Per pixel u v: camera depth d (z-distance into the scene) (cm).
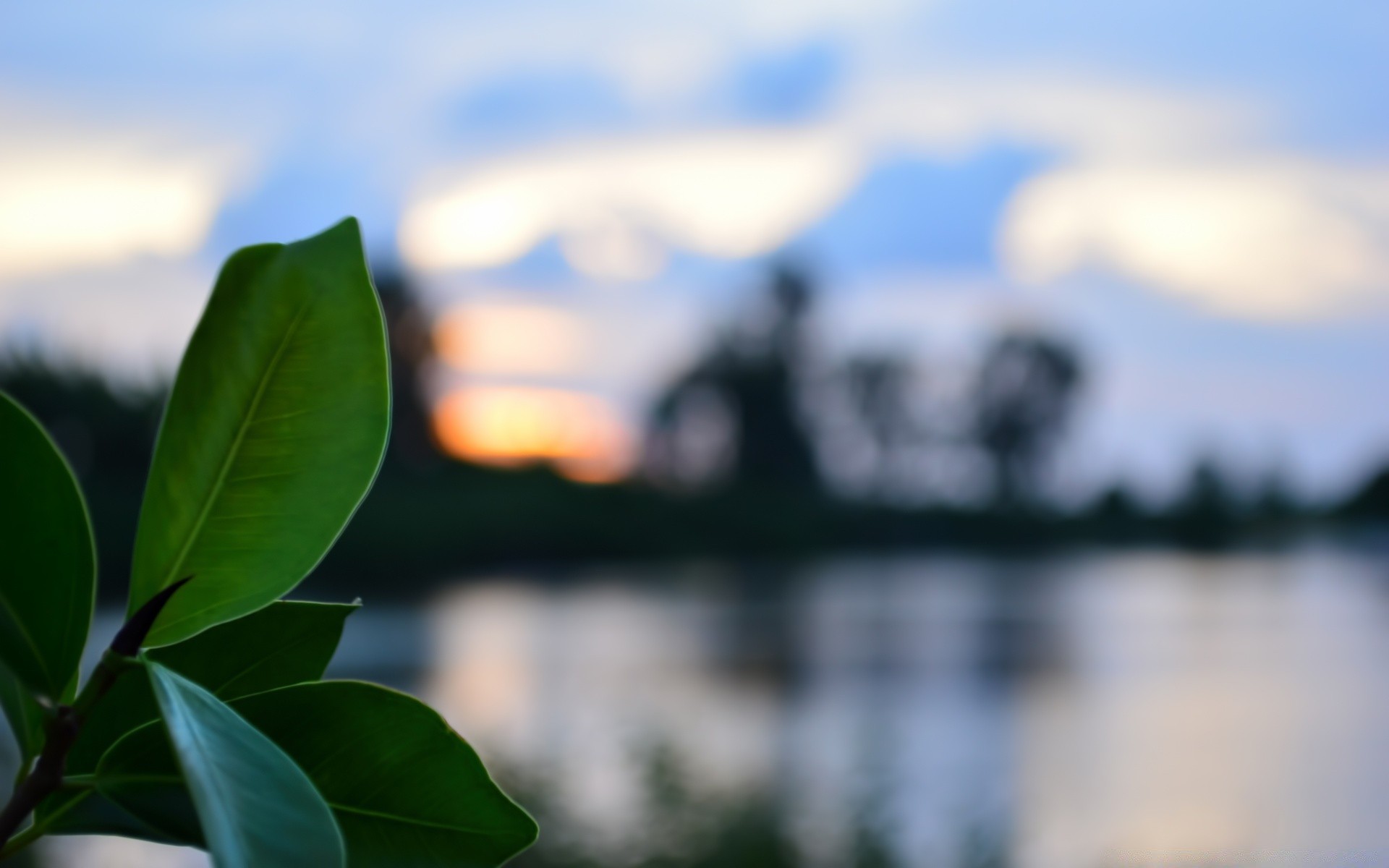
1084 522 4750
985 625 2003
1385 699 1220
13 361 2367
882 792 834
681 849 679
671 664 1516
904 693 1296
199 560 37
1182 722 1116
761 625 2020
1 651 35
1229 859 644
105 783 38
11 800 33
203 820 27
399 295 3988
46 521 36
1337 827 718
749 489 4791
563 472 4359
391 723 42
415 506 3591
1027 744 1020
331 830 31
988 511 4825
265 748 32
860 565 3822
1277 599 2472
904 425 5084
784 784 860
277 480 37
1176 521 4781
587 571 3472
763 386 4941
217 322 37
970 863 652
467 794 43
